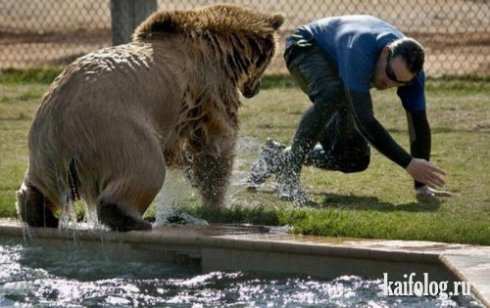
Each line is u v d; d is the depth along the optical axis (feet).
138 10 64.34
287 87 71.41
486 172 47.80
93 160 35.83
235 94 40.96
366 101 39.81
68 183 36.45
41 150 36.58
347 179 47.24
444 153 51.78
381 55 40.32
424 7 107.96
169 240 35.17
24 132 58.54
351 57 40.19
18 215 38.37
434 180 38.50
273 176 46.06
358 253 33.06
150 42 39.22
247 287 33.17
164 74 37.96
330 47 42.63
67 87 36.42
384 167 49.57
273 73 73.67
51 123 36.27
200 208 40.45
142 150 35.96
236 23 40.65
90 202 36.68
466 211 40.68
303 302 31.53
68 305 31.73
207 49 39.86
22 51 90.89
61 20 109.09
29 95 70.44
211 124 40.40
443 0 111.34
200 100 39.73
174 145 39.14
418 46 40.09
